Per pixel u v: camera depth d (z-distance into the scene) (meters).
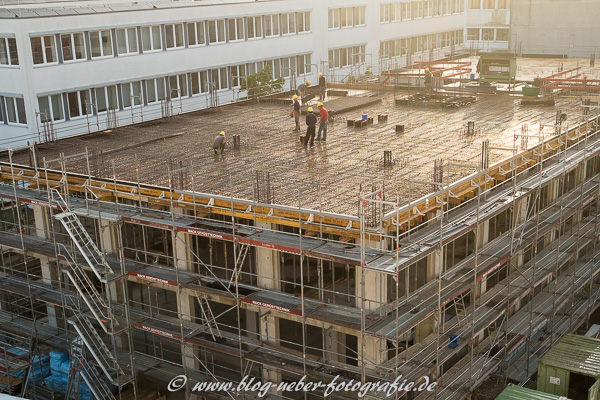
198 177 34.69
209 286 33.03
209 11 68.31
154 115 65.69
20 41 54.62
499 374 36.59
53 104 57.88
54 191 36.50
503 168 34.94
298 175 34.41
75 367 34.47
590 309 43.78
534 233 37.16
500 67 56.97
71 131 59.16
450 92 58.00
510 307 36.75
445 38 107.06
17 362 37.78
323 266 30.72
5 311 41.66
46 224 38.78
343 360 31.61
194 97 68.94
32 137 56.50
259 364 33.84
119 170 36.69
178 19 65.62
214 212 31.30
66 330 35.66
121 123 62.84
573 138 41.47
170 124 49.25
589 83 56.78
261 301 30.47
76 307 35.19
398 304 28.98
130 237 36.31
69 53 58.25
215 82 71.00
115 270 33.91
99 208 32.41
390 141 41.00
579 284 42.75
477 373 33.56
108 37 60.81
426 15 100.88
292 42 78.31
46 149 42.78
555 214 40.31
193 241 34.09
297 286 31.58
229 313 34.19
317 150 39.44
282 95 59.53
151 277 32.81
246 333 33.88
